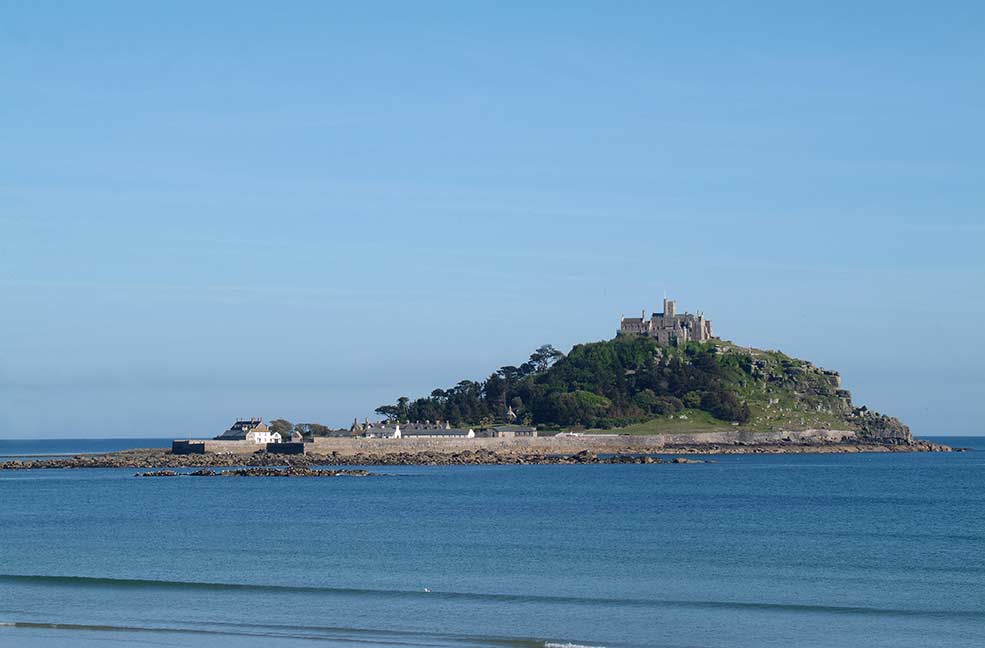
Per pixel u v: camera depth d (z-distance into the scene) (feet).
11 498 590.96
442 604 238.07
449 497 577.84
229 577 276.21
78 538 368.68
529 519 433.89
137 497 591.37
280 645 203.10
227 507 513.04
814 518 437.99
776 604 236.22
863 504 522.47
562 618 223.71
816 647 200.34
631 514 459.73
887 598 245.04
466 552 320.91
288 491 634.84
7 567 295.69
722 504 523.70
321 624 219.20
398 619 223.51
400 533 376.89
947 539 353.10
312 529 394.32
